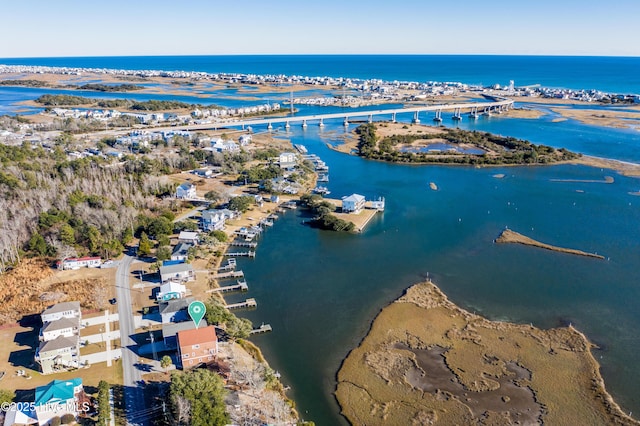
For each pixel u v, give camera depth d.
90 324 85.69
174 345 78.25
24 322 86.25
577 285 101.00
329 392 71.38
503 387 71.25
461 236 128.25
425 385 72.06
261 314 92.19
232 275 106.31
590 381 72.19
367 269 110.25
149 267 108.06
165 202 145.00
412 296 97.69
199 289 99.62
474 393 70.12
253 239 127.69
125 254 114.81
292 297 98.31
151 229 122.88
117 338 81.62
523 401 68.31
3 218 117.44
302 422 62.56
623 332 84.56
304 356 79.69
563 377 73.12
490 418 65.19
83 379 71.06
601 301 94.62
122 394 67.94
